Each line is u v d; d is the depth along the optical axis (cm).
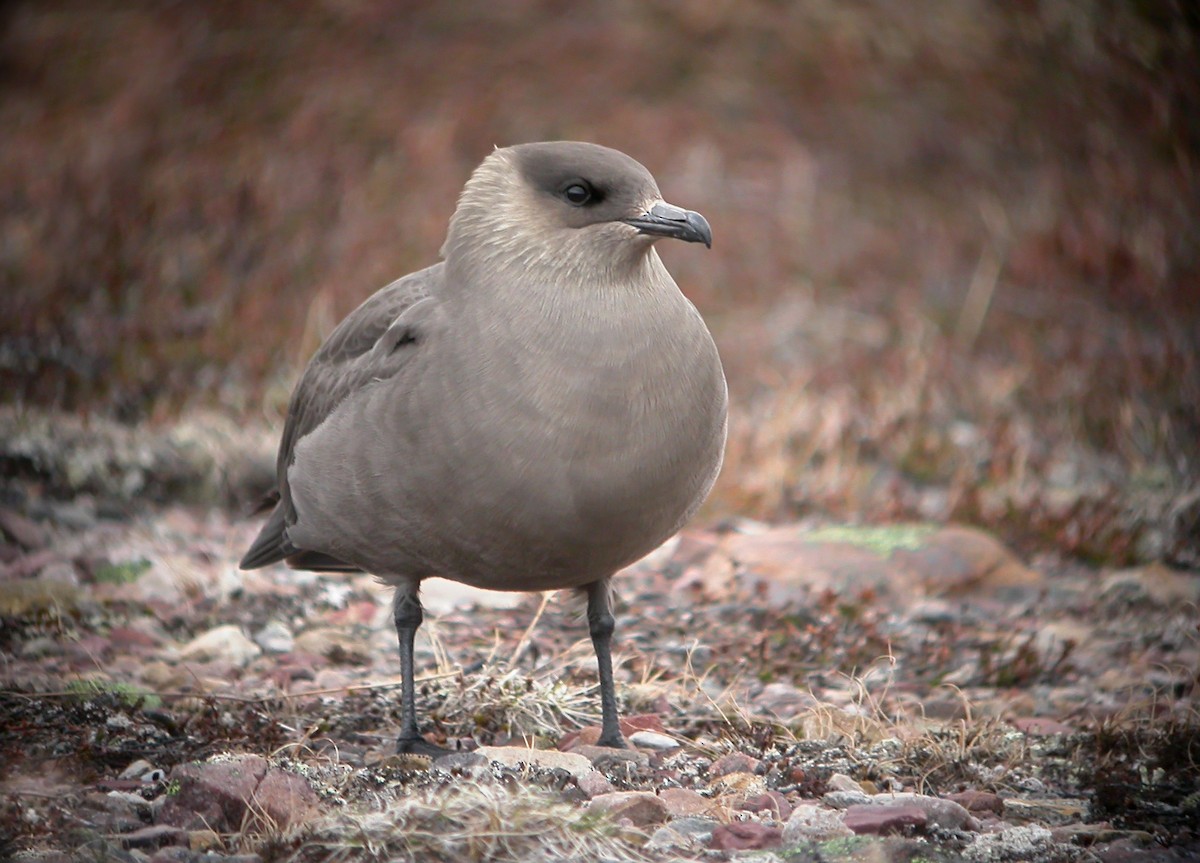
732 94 2386
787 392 1614
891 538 1251
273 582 1170
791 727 880
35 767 777
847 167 2258
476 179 809
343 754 814
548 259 773
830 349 1761
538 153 792
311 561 962
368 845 655
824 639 1053
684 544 1265
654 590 1177
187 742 828
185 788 708
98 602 1082
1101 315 1822
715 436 791
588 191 774
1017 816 752
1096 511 1331
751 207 2127
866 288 1942
